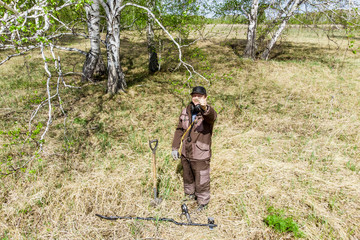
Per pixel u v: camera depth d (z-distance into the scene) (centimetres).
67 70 1024
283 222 277
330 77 908
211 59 1291
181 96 760
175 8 855
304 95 741
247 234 279
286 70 1030
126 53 1462
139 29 1055
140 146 473
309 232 274
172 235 281
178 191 354
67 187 354
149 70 1088
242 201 322
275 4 921
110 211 316
